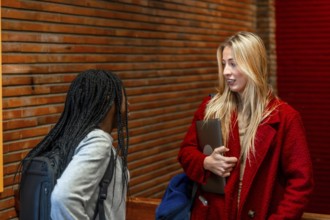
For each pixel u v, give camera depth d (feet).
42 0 12.18
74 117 6.46
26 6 11.67
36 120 12.10
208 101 8.63
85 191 5.84
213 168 7.84
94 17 14.21
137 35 16.37
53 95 12.71
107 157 6.15
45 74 12.42
